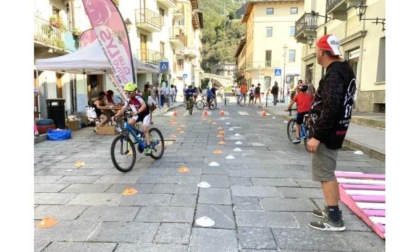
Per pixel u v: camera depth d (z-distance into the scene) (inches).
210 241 114.7
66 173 206.2
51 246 111.6
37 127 347.6
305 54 865.5
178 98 1648.6
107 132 381.4
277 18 1828.2
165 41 1371.8
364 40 524.4
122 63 294.2
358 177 177.0
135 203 151.4
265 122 524.1
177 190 169.9
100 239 116.5
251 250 108.7
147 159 244.1
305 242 114.0
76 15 689.0
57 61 357.7
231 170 211.0
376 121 384.2
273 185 178.5
